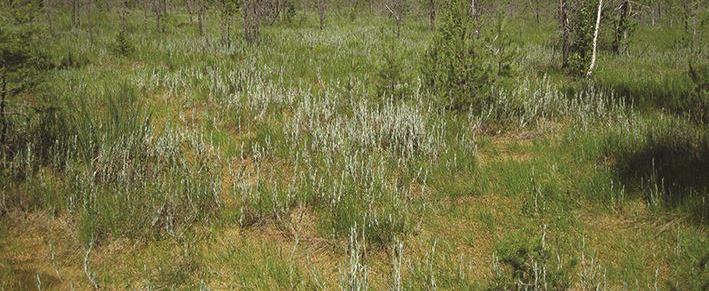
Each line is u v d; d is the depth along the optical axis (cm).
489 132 719
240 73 1031
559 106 785
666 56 1309
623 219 472
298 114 734
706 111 701
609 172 534
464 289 381
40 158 569
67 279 411
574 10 1134
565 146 639
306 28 2155
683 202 464
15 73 557
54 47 1304
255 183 572
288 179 583
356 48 1452
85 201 484
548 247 422
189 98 899
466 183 554
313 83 1028
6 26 554
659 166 533
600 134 646
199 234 471
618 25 1417
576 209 493
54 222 488
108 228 463
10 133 594
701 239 421
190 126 773
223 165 629
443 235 464
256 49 1355
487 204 517
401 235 461
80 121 623
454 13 762
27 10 557
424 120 695
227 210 507
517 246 364
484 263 424
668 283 372
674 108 768
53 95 751
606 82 953
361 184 545
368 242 452
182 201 509
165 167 598
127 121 639
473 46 753
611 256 421
